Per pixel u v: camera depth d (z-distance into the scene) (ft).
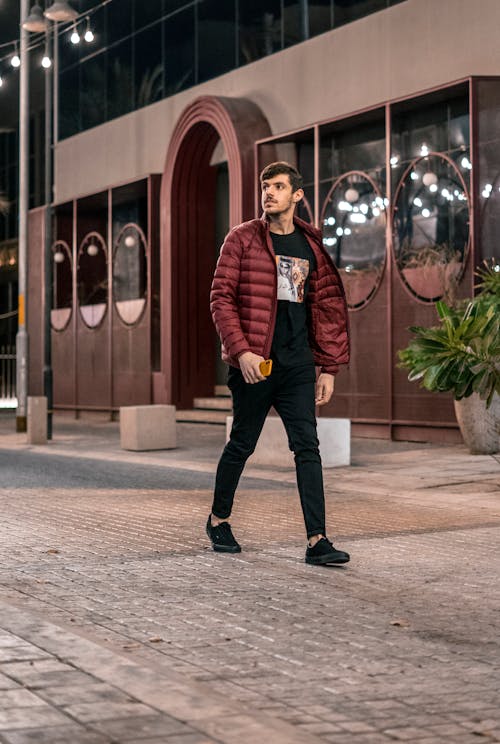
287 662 15.72
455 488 39.91
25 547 26.58
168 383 86.53
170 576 22.57
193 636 17.33
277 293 23.56
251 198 77.15
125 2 94.94
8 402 124.98
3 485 41.70
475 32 61.82
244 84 80.84
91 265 97.30
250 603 19.84
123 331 91.35
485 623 18.35
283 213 23.77
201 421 81.71
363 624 18.21
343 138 69.05
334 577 22.44
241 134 77.15
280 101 77.10
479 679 14.87
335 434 47.62
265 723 12.01
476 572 23.03
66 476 45.34
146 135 92.58
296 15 75.51
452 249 60.44
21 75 77.77
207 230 88.43
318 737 12.11
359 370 65.51
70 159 103.45
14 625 16.83
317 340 24.23
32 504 35.58
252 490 39.58
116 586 21.49
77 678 13.71
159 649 16.47
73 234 99.91
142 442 59.16
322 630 17.76
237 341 23.22
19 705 12.56
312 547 23.86
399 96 67.10
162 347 87.56
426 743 12.10
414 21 65.87
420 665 15.61
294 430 23.95
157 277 88.79
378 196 65.72
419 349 39.45
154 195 88.28
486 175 57.77
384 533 28.86
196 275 88.02
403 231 63.52
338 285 24.27
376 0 68.69
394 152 64.64
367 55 69.41
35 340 104.47
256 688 14.33
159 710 12.40
